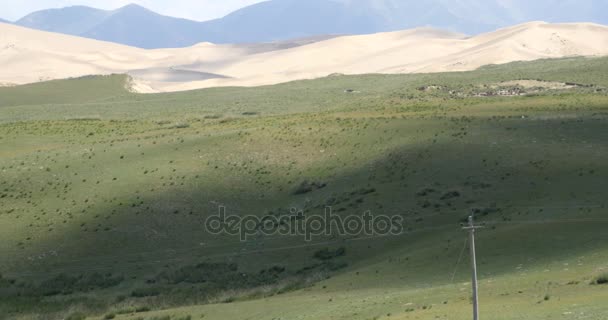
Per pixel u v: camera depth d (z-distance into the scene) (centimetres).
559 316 5019
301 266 10256
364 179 13325
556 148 13262
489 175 12394
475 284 4131
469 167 12912
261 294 8862
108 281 10488
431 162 13425
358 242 10538
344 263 9862
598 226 8325
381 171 13550
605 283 5994
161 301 9094
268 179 14038
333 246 10619
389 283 7956
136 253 11512
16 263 11331
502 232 8744
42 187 14150
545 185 11481
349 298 7281
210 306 8225
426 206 11438
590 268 6656
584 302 5359
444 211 11038
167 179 14150
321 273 9469
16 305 9481
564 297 5669
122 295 9769
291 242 11156
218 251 11300
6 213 13075
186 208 12925
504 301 5859
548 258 7450
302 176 14012
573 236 8062
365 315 6266
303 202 12838
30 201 13550
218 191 13600
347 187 13075
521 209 10188
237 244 11456
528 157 12938
